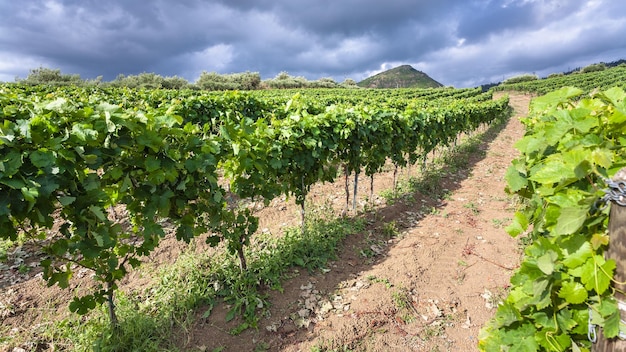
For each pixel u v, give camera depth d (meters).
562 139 1.75
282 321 3.42
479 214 6.33
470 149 12.48
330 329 3.32
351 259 4.57
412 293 3.90
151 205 2.95
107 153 2.64
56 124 2.45
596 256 1.24
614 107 1.60
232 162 4.07
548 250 1.45
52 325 3.33
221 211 3.58
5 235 2.36
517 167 2.11
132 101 10.95
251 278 3.79
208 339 3.15
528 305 1.60
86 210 2.54
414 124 7.71
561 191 1.54
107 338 2.95
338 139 5.34
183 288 3.68
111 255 2.86
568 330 1.42
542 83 55.09
